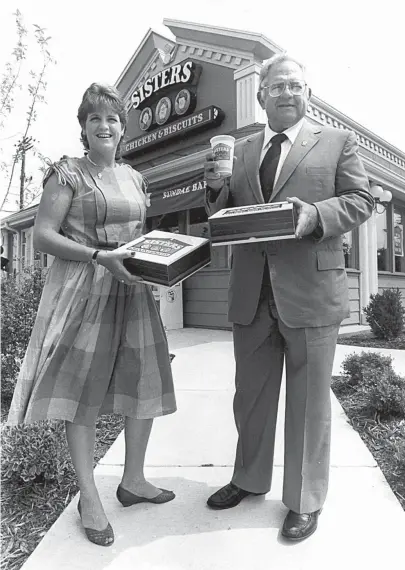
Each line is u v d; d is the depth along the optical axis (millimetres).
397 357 5188
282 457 2557
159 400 1938
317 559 1639
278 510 1976
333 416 3184
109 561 1641
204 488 2207
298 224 1577
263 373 1939
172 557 1662
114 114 1819
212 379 4266
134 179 1965
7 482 2240
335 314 1798
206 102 7109
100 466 2455
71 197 1768
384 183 8859
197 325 7914
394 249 10281
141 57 8469
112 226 1819
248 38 6195
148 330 1928
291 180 1781
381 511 1948
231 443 2766
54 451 2238
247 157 1951
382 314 6750
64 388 1730
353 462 2422
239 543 1738
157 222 8977
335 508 1973
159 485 2234
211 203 1913
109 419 3299
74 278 1766
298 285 1771
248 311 1890
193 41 7223
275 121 1854
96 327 1771
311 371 1785
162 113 7859
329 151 1795
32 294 4172
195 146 7398
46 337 1729
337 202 1690
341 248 1883
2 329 3799
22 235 16625
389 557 1646
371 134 8719
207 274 7754
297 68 1813
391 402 3121
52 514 1993
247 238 1631
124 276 1653
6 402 3625
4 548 1751
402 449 2361
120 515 1952
